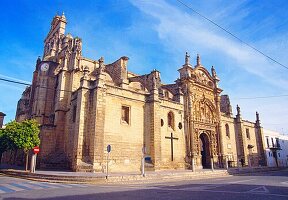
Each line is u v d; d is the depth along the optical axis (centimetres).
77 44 3881
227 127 5112
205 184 1844
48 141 3362
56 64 4366
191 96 4194
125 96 3155
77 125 2770
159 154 3241
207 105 4634
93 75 3953
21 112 5234
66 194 1291
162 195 1233
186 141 3922
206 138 4481
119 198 1137
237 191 1380
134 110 3231
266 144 6206
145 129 3297
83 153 2692
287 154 6906
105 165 2702
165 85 4491
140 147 3166
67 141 3197
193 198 1122
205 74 4762
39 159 3288
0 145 3158
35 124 3122
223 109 5512
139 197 1167
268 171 4312
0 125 5019
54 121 3638
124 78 3862
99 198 1142
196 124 4169
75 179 2044
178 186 1709
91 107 2841
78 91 2920
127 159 2975
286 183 1873
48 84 4200
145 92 3538
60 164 3033
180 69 4391
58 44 5184
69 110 3369
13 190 1486
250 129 5766
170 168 3475
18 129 2941
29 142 2914
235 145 5131
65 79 3722
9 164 4422
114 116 2972
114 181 2106
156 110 3362
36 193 1345
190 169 3619
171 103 3794
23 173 2450
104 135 2805
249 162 5203
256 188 1529
